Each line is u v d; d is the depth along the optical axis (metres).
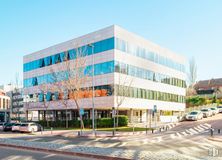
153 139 27.44
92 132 36.91
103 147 18.88
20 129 41.19
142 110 60.41
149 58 59.31
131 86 52.81
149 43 59.59
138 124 52.62
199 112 53.69
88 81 52.72
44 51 65.12
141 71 56.19
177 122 51.53
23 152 17.12
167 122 56.47
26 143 20.92
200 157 13.91
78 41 55.91
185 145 21.84
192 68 99.62
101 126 47.69
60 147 17.83
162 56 64.81
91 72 52.91
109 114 54.94
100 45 51.66
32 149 18.19
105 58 50.47
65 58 54.19
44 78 64.94
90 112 56.88
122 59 50.91
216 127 39.62
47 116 65.31
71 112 62.00
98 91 51.25
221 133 32.66
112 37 49.59
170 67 68.38
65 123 54.19
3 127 45.78
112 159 13.84
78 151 15.90
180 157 13.46
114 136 32.00
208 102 87.06
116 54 49.53
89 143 23.16
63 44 59.12
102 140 26.52
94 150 16.23
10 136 32.56
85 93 53.25
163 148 19.80
